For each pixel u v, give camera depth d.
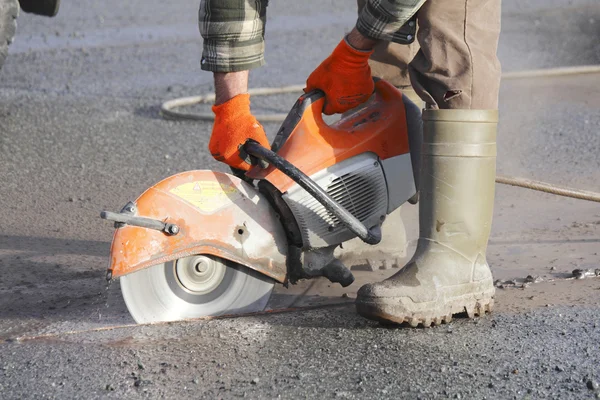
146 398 3.10
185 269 3.71
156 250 3.54
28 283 4.49
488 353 3.39
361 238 3.75
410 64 3.66
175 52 12.74
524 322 3.72
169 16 16.25
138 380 3.22
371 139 3.90
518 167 6.86
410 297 3.54
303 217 3.72
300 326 3.72
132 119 8.81
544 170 6.75
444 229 3.62
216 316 3.80
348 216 3.65
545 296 4.08
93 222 5.73
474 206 3.63
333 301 4.11
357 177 3.84
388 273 4.56
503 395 3.06
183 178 3.65
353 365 3.31
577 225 5.35
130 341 3.57
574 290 4.16
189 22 15.53
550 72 10.33
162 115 8.99
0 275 4.62
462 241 3.64
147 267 3.61
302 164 3.73
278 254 3.79
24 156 7.44
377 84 4.03
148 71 11.42
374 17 3.51
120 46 13.26
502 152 7.31
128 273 3.51
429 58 3.54
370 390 3.11
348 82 3.77
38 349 3.54
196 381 3.21
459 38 3.52
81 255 5.02
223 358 3.40
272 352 3.45
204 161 7.30
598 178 6.46
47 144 7.83
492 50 3.61
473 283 3.68
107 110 9.20
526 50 12.27
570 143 7.52
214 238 3.64
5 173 6.93
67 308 4.09
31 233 5.47
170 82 10.73
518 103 9.14
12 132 8.22
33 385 3.21
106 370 3.32
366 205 3.89
